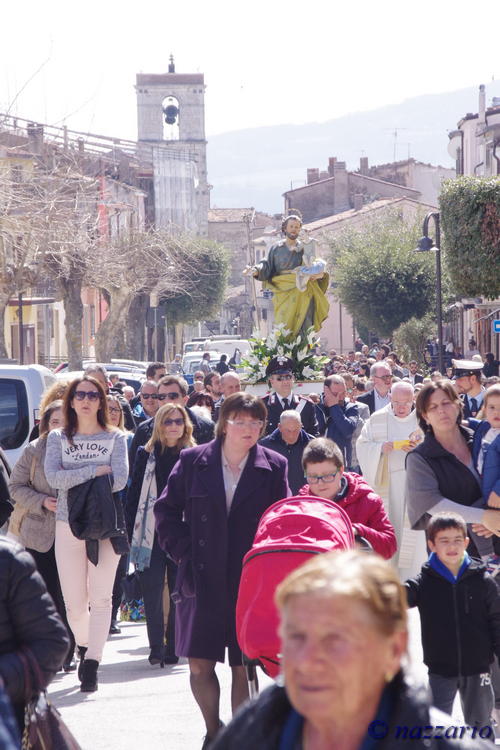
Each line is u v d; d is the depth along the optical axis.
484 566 7.16
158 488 11.42
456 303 68.25
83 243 42.66
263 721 3.12
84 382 10.04
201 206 135.12
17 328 61.94
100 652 10.11
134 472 11.62
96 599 10.11
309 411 15.84
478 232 38.22
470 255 38.50
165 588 11.88
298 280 22.39
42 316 66.31
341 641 2.85
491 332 59.28
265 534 6.61
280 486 7.85
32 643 4.88
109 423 10.20
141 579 11.56
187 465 7.94
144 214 95.06
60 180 41.16
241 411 7.77
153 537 11.42
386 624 2.88
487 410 8.43
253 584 6.44
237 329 124.06
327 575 2.90
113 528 9.80
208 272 87.69
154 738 8.14
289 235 22.53
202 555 7.73
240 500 7.73
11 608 4.88
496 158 58.78
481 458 8.33
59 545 10.05
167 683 10.46
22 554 4.92
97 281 46.50
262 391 21.22
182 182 101.19
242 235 144.38
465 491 8.31
